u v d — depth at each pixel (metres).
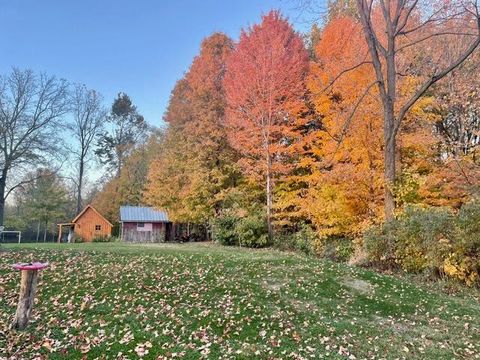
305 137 17.17
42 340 4.85
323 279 8.95
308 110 18.12
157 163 26.80
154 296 7.06
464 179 12.66
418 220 9.96
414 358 4.97
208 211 22.45
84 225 32.16
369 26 12.38
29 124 22.70
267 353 4.83
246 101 18.66
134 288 7.51
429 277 10.03
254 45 19.03
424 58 15.13
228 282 8.41
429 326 6.33
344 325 6.16
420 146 13.83
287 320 6.23
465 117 14.60
